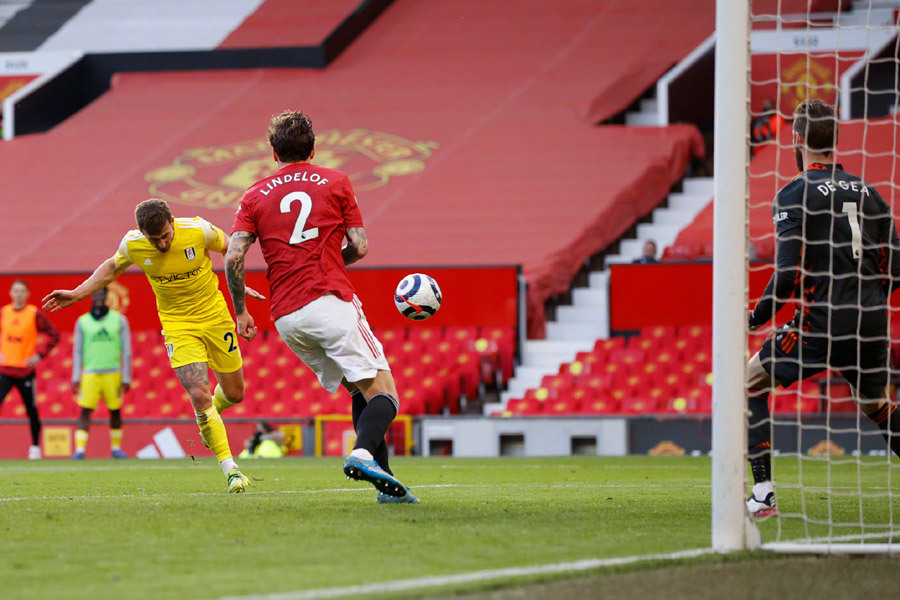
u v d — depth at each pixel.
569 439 53.50
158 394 63.22
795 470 36.31
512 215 73.00
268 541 14.68
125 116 95.44
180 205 81.38
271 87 97.12
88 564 12.90
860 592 11.59
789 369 18.19
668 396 57.25
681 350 58.12
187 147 90.25
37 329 49.91
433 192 77.44
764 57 79.44
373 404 18.55
